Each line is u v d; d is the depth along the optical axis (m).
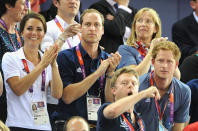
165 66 16.08
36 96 15.48
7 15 16.97
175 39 25.31
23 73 15.43
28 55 15.73
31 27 15.68
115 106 13.50
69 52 16.50
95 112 16.03
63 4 18.44
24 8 17.20
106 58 16.83
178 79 18.28
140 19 18.75
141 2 29.11
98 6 22.11
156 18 18.77
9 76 15.23
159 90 16.55
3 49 16.55
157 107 16.38
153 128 16.41
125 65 18.14
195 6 25.23
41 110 15.42
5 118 15.71
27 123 15.09
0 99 15.73
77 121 11.95
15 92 15.12
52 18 20.22
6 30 16.92
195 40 24.89
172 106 16.56
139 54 18.39
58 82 15.58
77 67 16.31
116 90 14.36
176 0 30.33
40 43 16.28
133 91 14.21
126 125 14.16
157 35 18.94
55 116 16.16
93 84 16.30
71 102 16.05
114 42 21.25
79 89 15.75
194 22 25.12
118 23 21.30
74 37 18.27
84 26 16.50
